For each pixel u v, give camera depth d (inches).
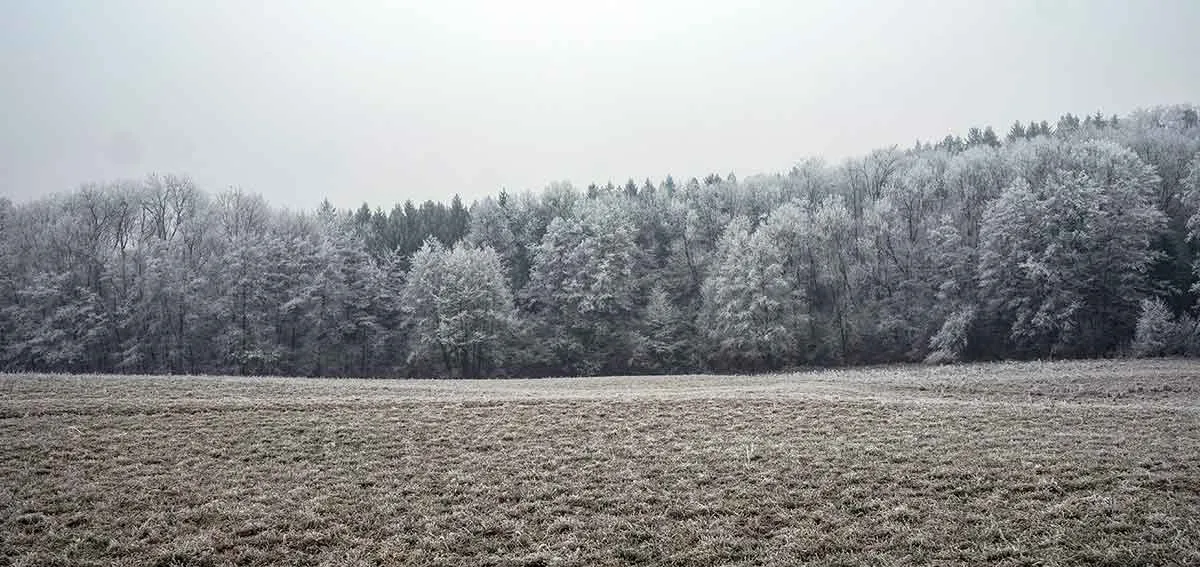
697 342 2792.8
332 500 596.7
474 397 1044.5
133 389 1101.1
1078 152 2726.4
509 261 3410.4
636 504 580.4
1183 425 775.1
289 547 511.2
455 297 2623.0
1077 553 458.0
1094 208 2182.6
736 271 2637.8
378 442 767.7
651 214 3499.0
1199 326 1857.8
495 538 522.3
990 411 881.5
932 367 2078.0
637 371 2778.1
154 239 2645.2
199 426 813.9
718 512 560.7
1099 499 539.8
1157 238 2409.0
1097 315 2225.6
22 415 832.9
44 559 485.1
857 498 574.2
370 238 3565.5
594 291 2795.3
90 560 486.0
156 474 653.9
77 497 591.2
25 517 548.1
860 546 489.4
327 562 486.0
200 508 573.0
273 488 623.2
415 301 2719.0
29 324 2432.3
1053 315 2194.9
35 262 2625.5
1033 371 1562.5
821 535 505.7
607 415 904.3
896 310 2696.9
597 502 587.2
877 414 882.1
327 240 2827.3
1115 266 2213.3
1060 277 2204.7
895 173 3344.0
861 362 2628.0
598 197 3612.2
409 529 542.3
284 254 2701.8
